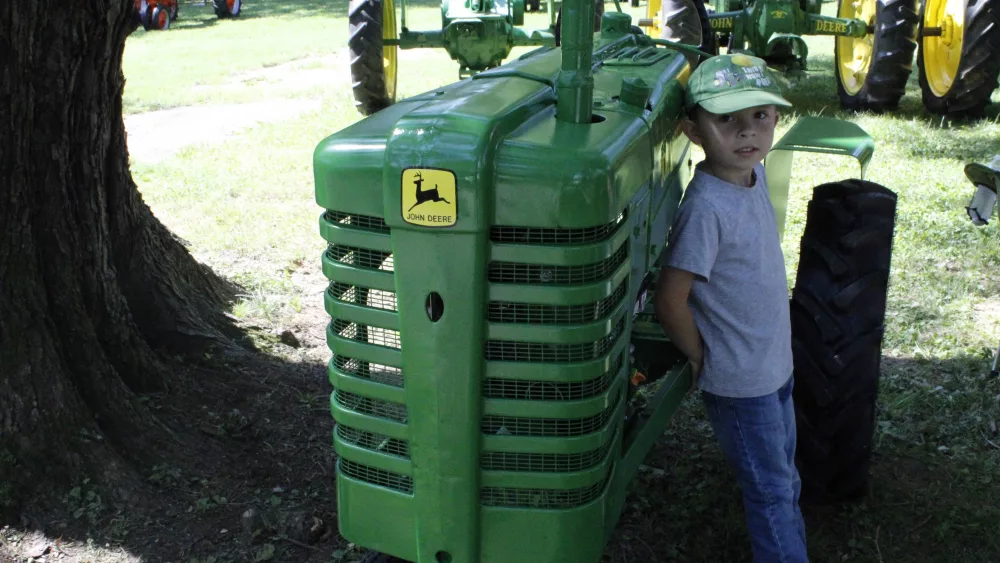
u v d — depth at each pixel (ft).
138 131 30.04
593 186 6.20
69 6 10.51
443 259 6.36
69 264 11.18
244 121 31.32
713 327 8.20
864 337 10.27
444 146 6.20
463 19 28.94
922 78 30.27
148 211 14.24
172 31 63.67
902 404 13.23
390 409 7.09
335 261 6.89
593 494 7.16
